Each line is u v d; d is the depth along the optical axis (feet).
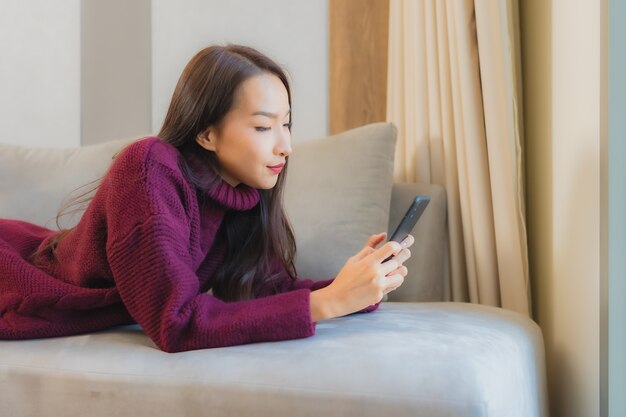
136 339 3.29
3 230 4.23
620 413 3.41
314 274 4.97
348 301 3.05
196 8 7.07
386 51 6.70
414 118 5.92
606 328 3.45
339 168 5.21
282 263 4.08
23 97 7.30
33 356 3.05
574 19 4.14
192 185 3.44
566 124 4.36
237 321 2.97
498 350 3.03
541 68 5.19
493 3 5.14
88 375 2.88
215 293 3.99
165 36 7.11
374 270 3.09
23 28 7.30
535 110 5.41
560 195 4.51
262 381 2.65
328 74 6.84
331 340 2.96
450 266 5.60
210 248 3.87
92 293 3.39
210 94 3.39
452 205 5.56
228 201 3.59
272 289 4.11
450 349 2.77
